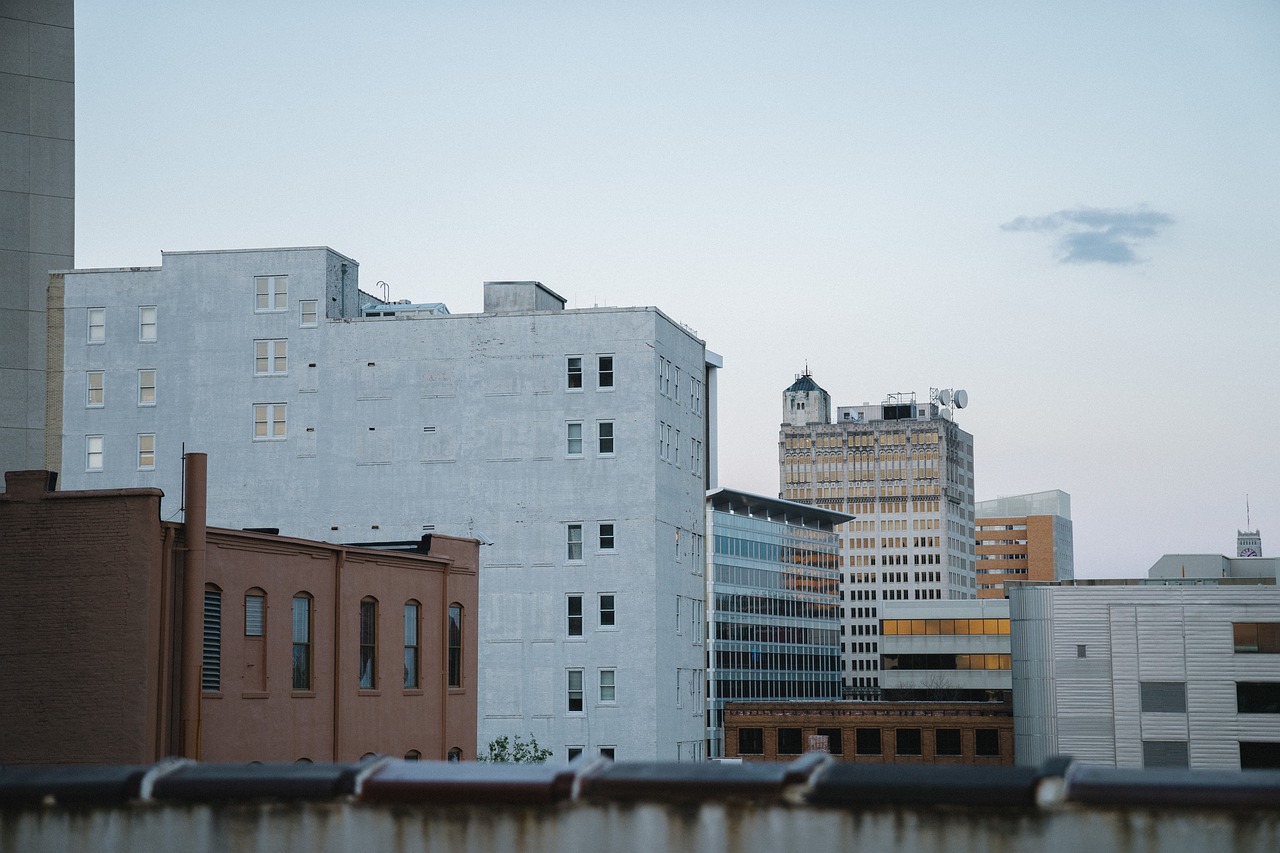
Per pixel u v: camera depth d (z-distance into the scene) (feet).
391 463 342.23
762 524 618.85
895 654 641.40
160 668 120.37
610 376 340.18
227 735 128.88
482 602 338.54
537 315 343.67
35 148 388.78
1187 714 379.76
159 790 37.81
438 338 344.49
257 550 134.62
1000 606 641.40
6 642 121.80
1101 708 384.06
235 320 348.38
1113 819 32.27
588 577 335.67
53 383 350.84
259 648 134.41
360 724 149.69
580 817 35.47
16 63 388.78
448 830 36.04
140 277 352.08
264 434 345.51
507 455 340.39
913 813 33.45
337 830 36.68
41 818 38.55
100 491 121.39
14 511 123.24
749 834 34.45
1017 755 388.78
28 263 384.06
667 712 339.98
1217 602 381.19
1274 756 373.81
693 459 369.50
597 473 337.72
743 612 593.01
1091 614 387.14
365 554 152.76
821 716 470.80
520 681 335.88
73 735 119.65
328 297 348.79
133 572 120.06
